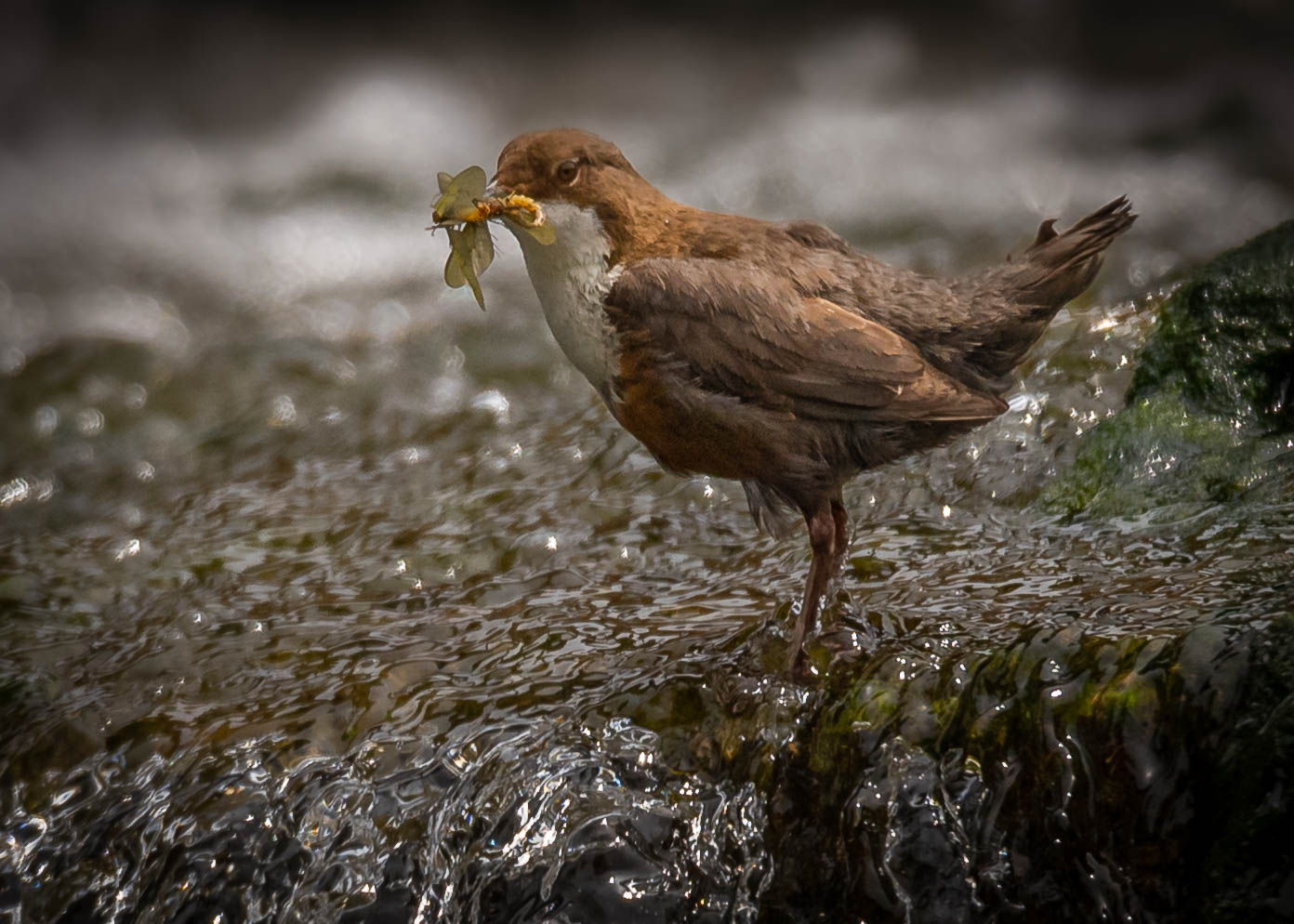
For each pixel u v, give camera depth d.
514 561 8.14
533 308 13.90
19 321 15.20
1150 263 13.49
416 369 12.34
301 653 7.24
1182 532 6.61
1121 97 19.77
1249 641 5.10
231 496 9.87
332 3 24.27
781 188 17.84
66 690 7.17
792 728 5.99
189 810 6.29
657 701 6.31
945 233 15.62
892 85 21.30
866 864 5.55
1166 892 4.98
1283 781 4.67
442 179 6.25
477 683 6.70
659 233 6.52
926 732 5.64
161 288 16.11
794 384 6.28
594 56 23.30
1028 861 5.29
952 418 6.29
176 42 23.42
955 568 6.89
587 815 5.94
